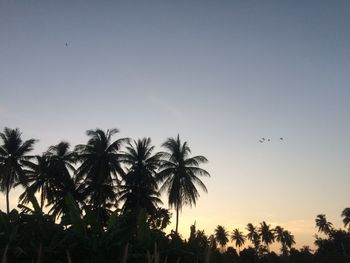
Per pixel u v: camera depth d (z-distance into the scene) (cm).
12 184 4491
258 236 10319
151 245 718
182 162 4038
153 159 4281
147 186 4266
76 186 4622
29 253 642
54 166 4622
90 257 668
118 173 4275
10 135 4519
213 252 765
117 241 687
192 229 815
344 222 7825
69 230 709
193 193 4016
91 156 4197
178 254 719
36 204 771
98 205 4231
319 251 6172
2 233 669
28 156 4588
